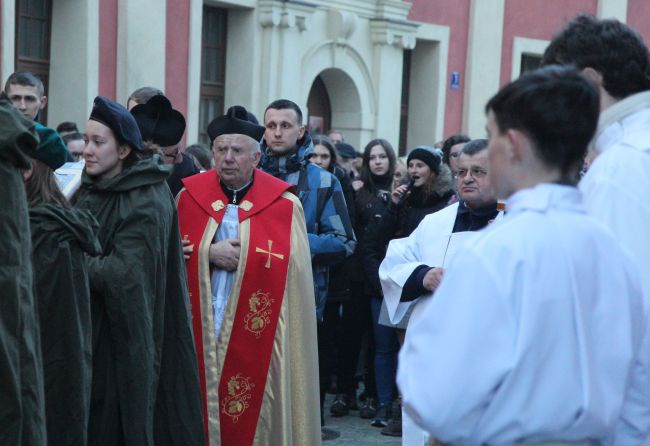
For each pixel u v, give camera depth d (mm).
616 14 16984
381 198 6855
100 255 3828
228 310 4512
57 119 10453
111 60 10695
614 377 2125
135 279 3771
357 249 6781
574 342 2043
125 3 10695
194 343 4133
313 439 4660
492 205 4125
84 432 3529
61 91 10430
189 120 11586
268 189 4699
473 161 4086
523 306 2008
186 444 4031
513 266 2020
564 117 2082
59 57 10430
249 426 4516
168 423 4039
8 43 9539
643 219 2383
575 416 2047
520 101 2104
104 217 3885
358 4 13539
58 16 10391
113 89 10758
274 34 12359
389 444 6238
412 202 6406
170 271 4043
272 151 5465
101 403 3830
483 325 2000
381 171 7039
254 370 4527
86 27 10320
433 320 2051
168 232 3959
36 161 3568
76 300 3516
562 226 2076
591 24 2561
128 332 3766
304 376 4633
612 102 2541
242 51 12281
